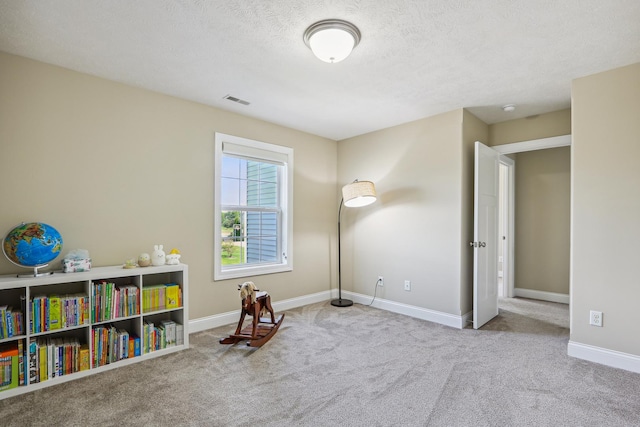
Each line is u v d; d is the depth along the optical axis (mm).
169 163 3100
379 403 1972
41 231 2205
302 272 4250
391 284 3996
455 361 2549
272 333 3068
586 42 2154
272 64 2494
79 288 2592
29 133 2395
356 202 3930
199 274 3287
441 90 2973
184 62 2465
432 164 3639
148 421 1796
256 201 3902
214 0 1759
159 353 2645
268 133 3885
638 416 1847
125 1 1768
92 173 2670
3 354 2041
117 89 2805
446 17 1900
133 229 2881
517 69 2557
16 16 1894
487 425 1767
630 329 2396
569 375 2316
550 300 4566
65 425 1761
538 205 4711
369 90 2979
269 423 1781
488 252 3607
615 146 2477
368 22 1951
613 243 2469
